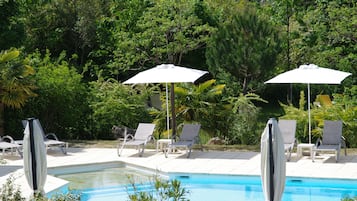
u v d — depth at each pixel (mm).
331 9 22172
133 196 7430
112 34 27172
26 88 17281
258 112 18234
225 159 14625
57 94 19203
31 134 9320
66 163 14344
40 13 27312
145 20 25000
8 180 8164
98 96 19906
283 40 23016
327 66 23094
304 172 12562
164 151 15906
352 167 13023
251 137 17453
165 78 14805
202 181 12961
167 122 16656
